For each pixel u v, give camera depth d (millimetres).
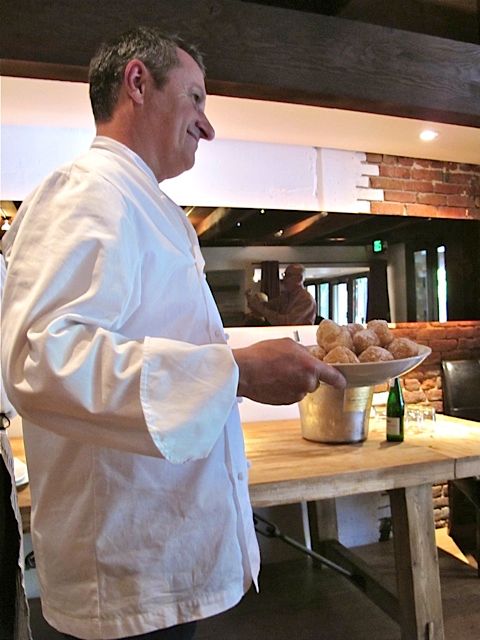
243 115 2471
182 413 703
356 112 2443
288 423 2525
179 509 896
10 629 1019
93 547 869
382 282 3107
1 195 2420
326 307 2977
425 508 1798
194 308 941
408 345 1665
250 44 1951
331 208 3000
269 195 2873
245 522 992
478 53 2340
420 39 2229
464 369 3098
